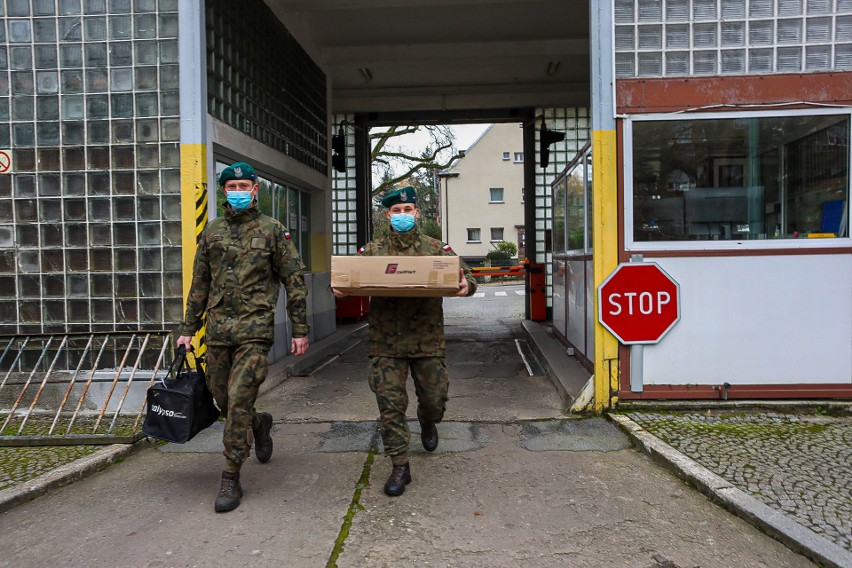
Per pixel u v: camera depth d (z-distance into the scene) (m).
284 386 6.47
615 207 4.93
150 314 5.21
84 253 5.23
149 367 5.26
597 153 4.94
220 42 5.71
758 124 4.91
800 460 3.82
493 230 42.16
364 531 3.10
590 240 6.09
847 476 3.56
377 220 27.92
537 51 9.58
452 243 42.25
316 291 9.27
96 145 5.19
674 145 4.93
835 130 4.89
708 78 4.92
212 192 5.41
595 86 4.93
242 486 3.71
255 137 6.62
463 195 42.12
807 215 4.93
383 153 21.89
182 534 3.10
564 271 8.09
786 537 2.90
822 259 4.86
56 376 5.21
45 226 5.25
